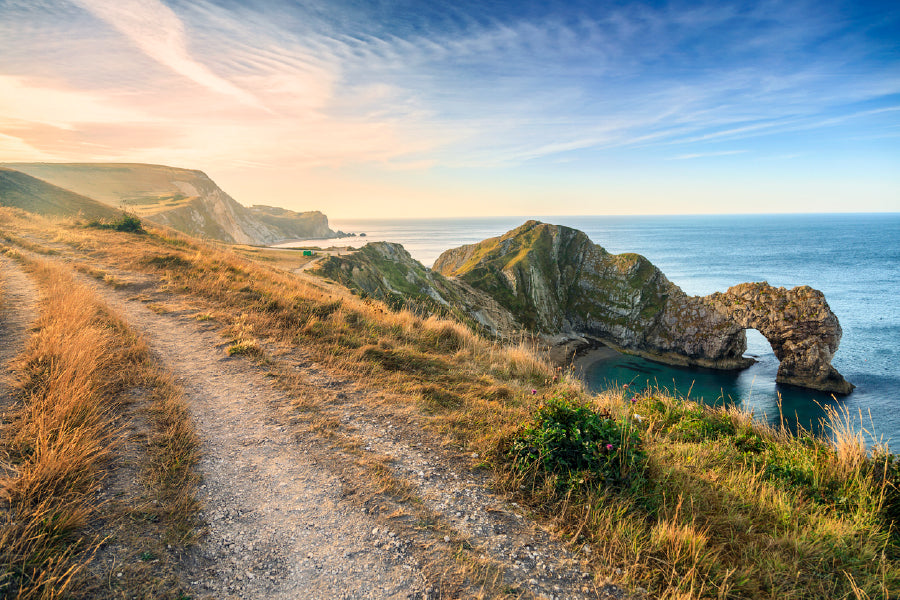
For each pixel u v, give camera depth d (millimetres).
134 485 4375
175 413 5988
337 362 8766
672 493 4902
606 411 6539
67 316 8820
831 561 3992
